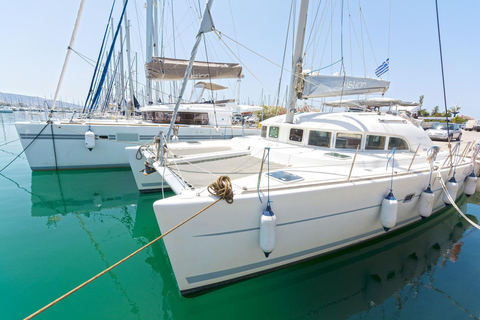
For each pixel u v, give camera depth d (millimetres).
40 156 7688
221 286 2912
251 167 3686
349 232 3400
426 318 2684
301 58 4461
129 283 3139
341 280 3266
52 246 3928
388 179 3373
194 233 2480
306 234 3014
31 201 5734
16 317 2561
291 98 4754
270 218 2510
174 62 8164
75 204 5652
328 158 3713
